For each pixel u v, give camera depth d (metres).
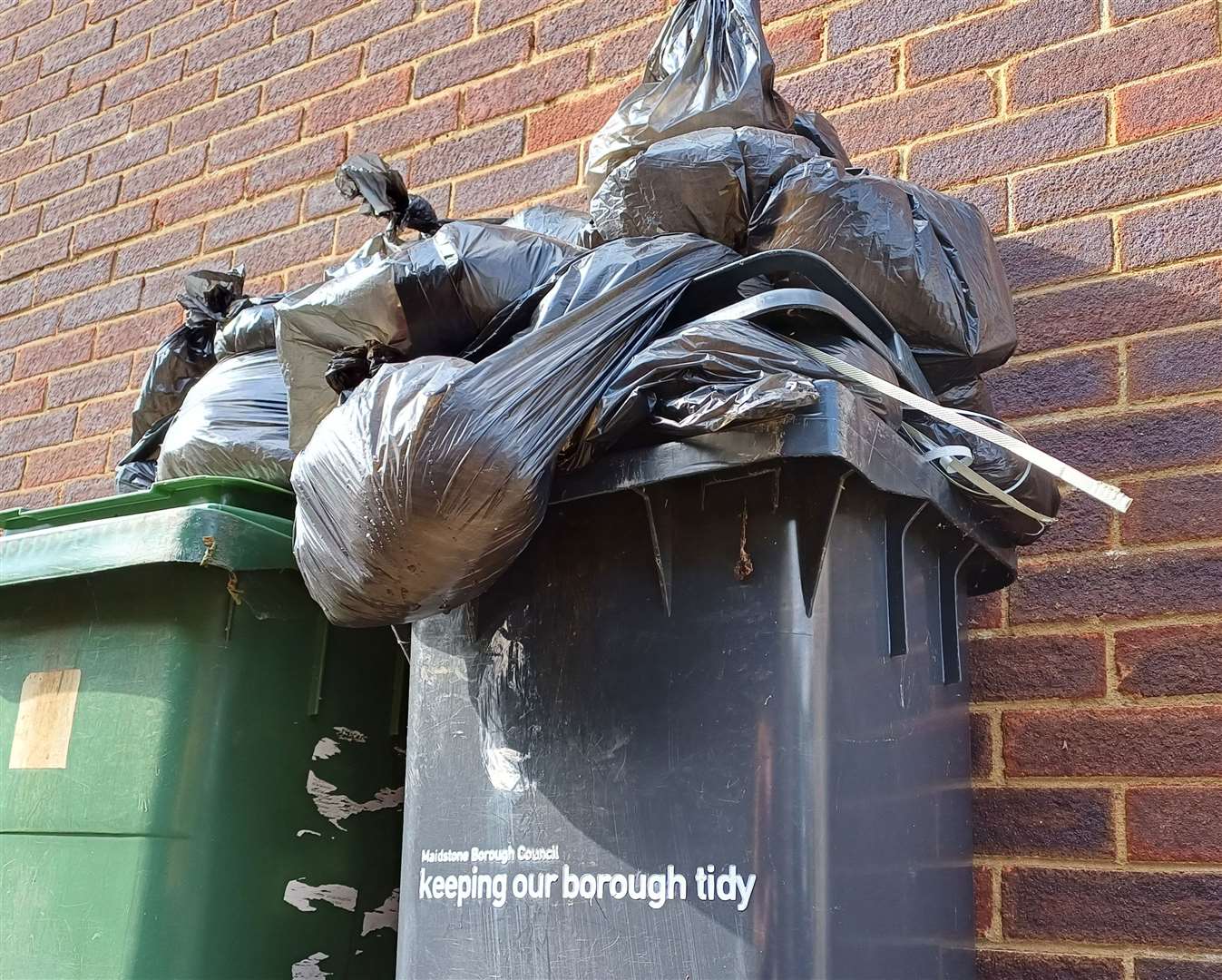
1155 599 2.40
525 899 1.85
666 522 1.84
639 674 1.83
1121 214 2.64
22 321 4.75
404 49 3.99
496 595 2.00
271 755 2.34
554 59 3.64
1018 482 2.12
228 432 2.47
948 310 2.13
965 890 2.21
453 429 1.66
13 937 2.31
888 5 3.11
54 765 2.36
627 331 1.84
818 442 1.69
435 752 2.01
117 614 2.38
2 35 5.29
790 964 1.64
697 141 2.06
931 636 2.10
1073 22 2.82
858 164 3.02
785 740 1.71
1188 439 2.45
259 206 4.16
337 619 1.85
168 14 4.74
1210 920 2.20
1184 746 2.30
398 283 1.92
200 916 2.22
